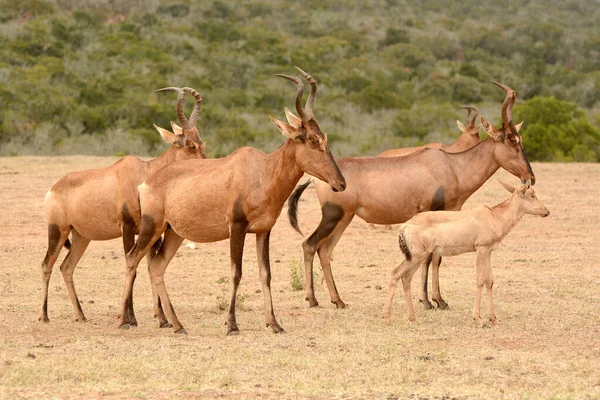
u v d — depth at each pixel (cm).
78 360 3222
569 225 7294
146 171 4194
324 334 3772
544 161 13462
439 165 4669
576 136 14038
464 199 4794
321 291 4919
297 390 2856
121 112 17888
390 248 6375
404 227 4009
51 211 4222
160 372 3092
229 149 16488
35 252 6131
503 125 4788
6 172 10144
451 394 2811
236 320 4122
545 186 9494
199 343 3594
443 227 3969
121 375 3034
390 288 4012
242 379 3011
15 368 3092
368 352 3416
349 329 3888
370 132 19212
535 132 13650
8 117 16188
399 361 3256
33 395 2767
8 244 6444
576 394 2808
